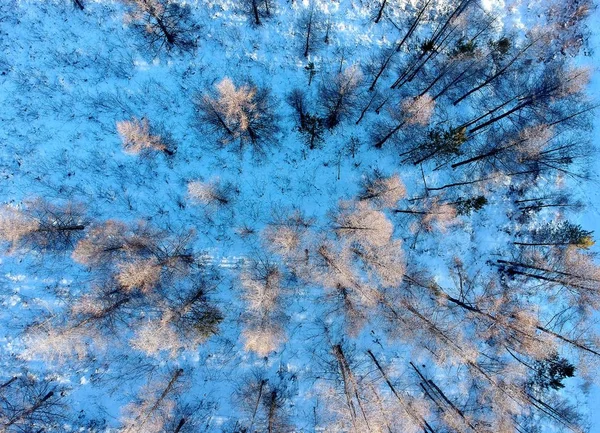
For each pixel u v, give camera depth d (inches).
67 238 1002.1
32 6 1036.5
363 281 993.5
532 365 1072.2
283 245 1002.1
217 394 1032.2
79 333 941.2
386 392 1023.0
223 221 1035.3
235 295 1029.8
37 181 1015.0
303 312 1042.7
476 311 960.3
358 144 1068.5
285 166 1056.8
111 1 1042.7
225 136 1031.0
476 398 1042.1
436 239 1078.4
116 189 1027.9
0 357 1007.0
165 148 1021.2
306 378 1039.0
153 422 965.8
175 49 1049.5
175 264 993.5
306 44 1040.8
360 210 981.8
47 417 1003.3
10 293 1010.1
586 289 963.3
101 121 1031.6
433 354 990.4
